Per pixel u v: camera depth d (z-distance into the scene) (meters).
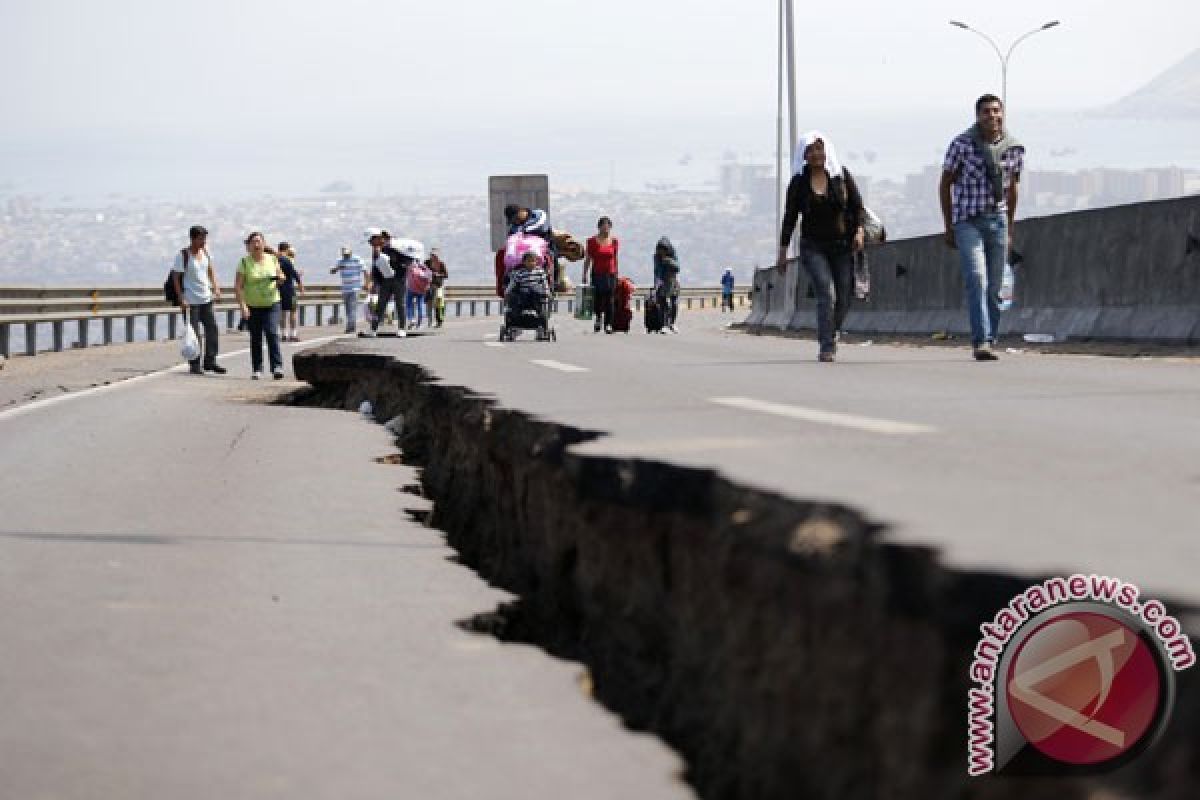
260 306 32.19
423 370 20.78
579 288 57.66
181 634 8.09
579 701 6.90
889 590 5.52
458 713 6.67
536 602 9.33
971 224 22.83
